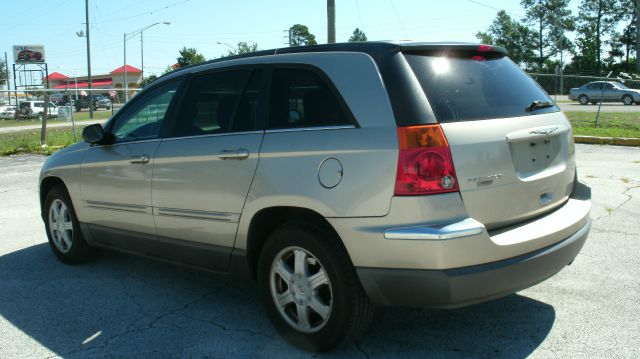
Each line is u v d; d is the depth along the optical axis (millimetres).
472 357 3520
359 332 3484
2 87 82500
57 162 5492
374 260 3225
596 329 3861
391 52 3412
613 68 84938
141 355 3658
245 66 4090
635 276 4836
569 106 33250
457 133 3184
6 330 4082
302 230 3508
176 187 4258
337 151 3355
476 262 3115
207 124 4191
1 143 17516
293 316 3750
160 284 5000
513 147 3424
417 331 3902
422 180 3088
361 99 3375
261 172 3688
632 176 9398
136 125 4812
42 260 5773
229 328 4043
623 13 89188
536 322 3998
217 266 4121
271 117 3791
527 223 3479
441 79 3398
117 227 4898
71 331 4051
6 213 7953
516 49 97125
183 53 77438
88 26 42062
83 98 47781
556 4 93125
